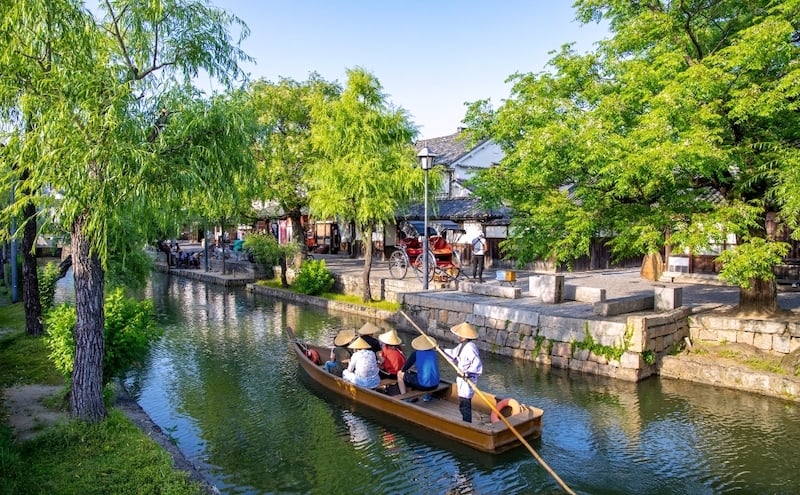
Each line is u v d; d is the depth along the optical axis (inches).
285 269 938.7
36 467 234.5
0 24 245.1
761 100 340.5
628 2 458.9
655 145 355.6
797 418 357.7
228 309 797.9
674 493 270.7
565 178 453.4
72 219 253.3
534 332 501.0
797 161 336.8
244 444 327.6
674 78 396.8
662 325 451.5
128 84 251.4
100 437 269.3
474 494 270.8
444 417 324.5
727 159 348.2
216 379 453.7
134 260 533.3
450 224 941.2
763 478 282.8
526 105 461.7
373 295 784.9
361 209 687.7
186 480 233.5
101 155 238.7
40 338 481.1
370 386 383.6
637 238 411.5
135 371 475.2
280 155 869.8
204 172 267.1
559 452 315.3
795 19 358.9
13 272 695.7
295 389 427.5
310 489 274.7
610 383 433.7
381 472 293.1
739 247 382.9
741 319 450.0
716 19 444.8
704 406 381.7
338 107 685.9
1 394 338.3
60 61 251.8
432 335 605.6
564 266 897.5
